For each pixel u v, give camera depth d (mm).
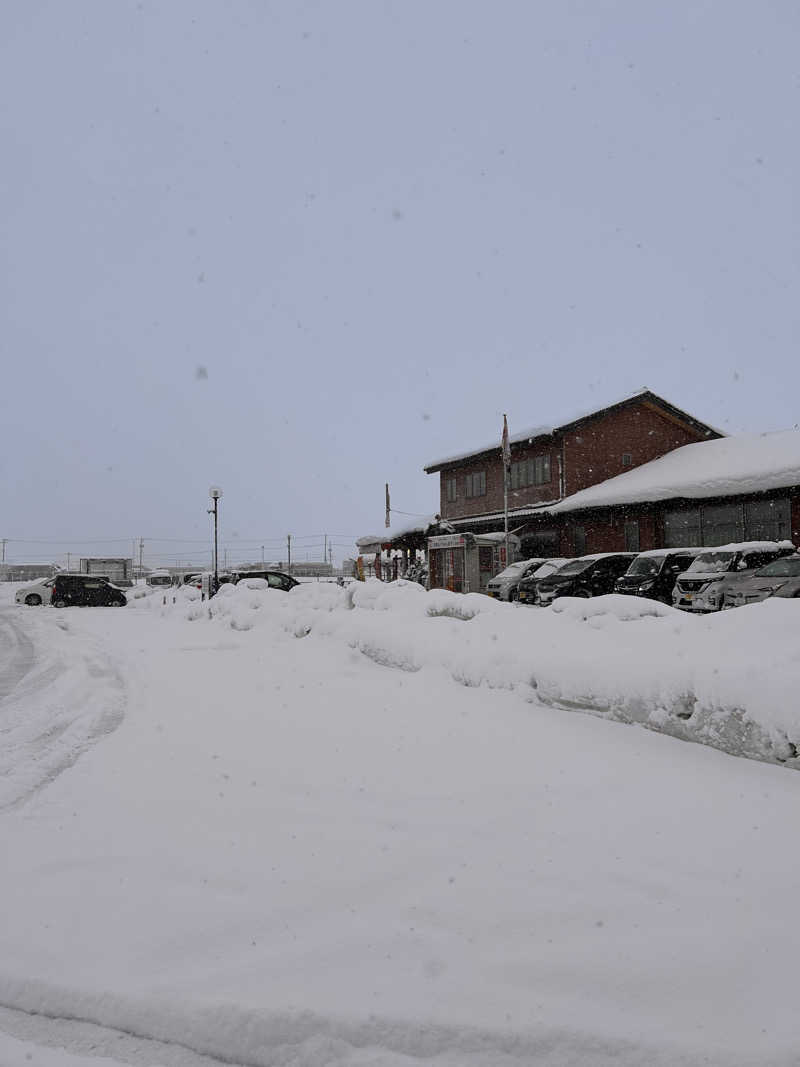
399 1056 1990
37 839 3516
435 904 2715
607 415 28656
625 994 2162
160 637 14695
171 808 3895
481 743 4891
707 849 3113
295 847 3297
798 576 13289
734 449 25625
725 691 4316
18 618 24594
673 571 18078
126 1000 2215
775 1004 2100
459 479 34844
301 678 7875
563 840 3266
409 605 9570
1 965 2412
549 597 20469
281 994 2199
